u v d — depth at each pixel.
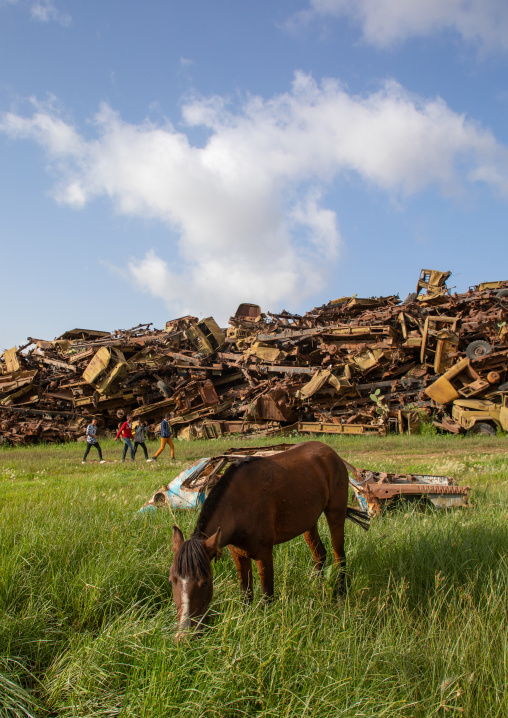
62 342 37.25
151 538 6.11
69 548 5.51
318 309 36.16
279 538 4.81
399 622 4.15
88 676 3.45
